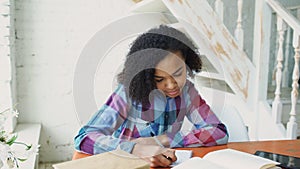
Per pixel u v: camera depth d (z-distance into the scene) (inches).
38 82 103.3
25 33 100.2
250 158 38.5
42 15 100.9
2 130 35.3
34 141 79.4
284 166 38.3
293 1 129.3
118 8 106.4
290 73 125.3
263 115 84.0
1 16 85.1
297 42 79.1
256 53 84.7
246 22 125.4
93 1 104.3
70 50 104.5
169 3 80.3
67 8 102.7
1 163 33.7
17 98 102.0
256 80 84.9
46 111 105.1
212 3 114.7
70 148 108.3
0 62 86.8
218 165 36.7
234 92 84.0
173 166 39.8
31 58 101.7
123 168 34.7
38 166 101.3
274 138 82.7
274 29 123.5
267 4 82.7
